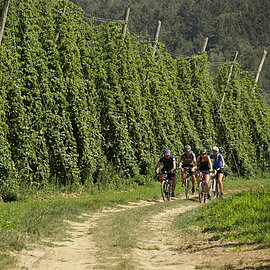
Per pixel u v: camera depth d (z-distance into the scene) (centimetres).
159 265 2984
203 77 14125
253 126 16150
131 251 3484
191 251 3444
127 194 8525
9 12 7981
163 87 12388
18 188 7494
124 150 10225
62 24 9025
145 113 11300
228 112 15150
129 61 10875
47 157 8206
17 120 7762
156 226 4931
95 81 10000
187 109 13588
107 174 9656
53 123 8475
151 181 10919
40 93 8275
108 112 10062
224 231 4144
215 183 7638
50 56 8650
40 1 8819
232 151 14912
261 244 3291
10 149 7762
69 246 3744
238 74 15725
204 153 7306
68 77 8975
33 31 8300
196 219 5066
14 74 7806
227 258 2998
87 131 9181
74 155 8731
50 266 2941
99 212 6216
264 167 16412
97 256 3275
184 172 8106
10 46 7869
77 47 9288
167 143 11931
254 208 5025
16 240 3541
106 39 10512
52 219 4922
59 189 8394
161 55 12588
